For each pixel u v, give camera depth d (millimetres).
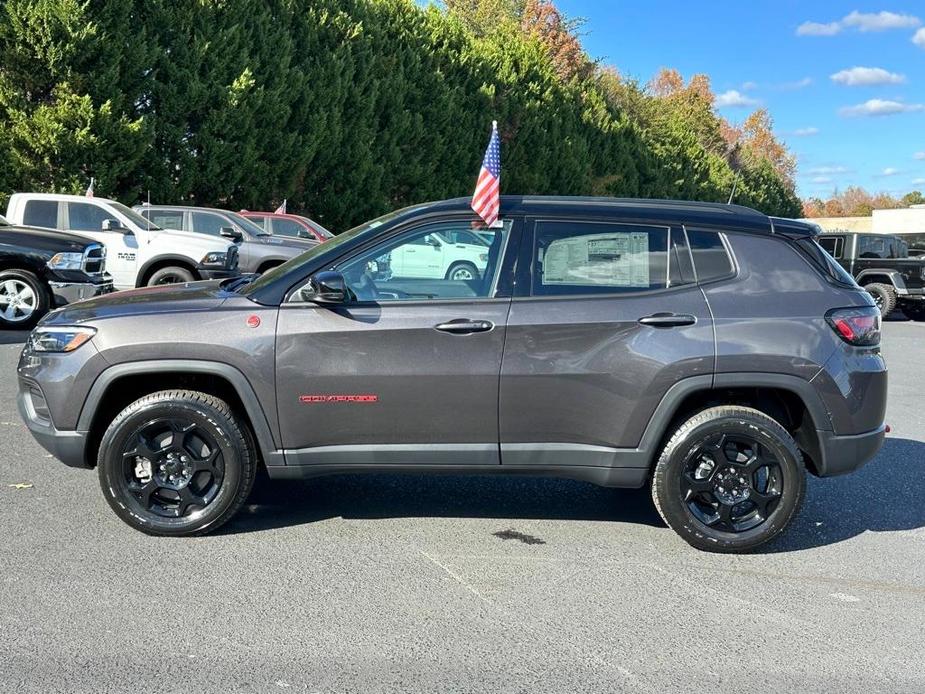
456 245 4410
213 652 3295
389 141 25391
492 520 4906
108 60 17141
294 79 21344
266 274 4664
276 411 4328
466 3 42750
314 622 3568
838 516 5137
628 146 42719
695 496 4457
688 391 4301
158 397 4363
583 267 4414
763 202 68812
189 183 19234
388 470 4445
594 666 3273
